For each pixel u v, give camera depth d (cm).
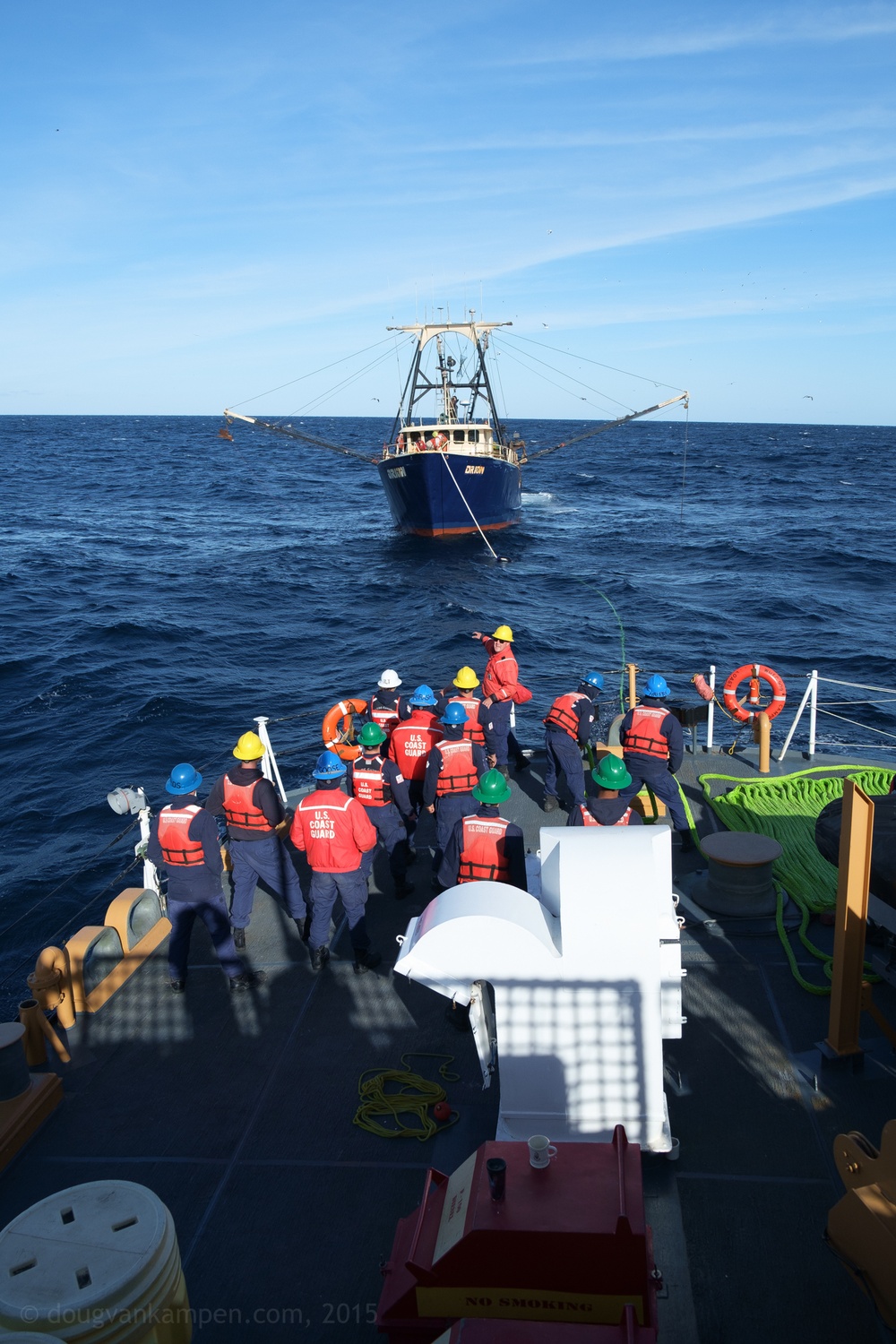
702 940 607
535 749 1009
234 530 4953
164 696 1980
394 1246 335
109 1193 304
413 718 755
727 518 5506
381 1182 421
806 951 589
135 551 4150
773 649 2470
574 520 5416
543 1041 404
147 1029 545
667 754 736
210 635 2608
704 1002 541
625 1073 402
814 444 15925
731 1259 370
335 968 603
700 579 3572
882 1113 447
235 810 604
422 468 4291
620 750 887
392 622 2848
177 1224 402
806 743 1670
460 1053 511
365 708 838
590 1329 285
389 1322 316
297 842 571
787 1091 463
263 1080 495
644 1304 296
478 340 4547
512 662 898
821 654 2402
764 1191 402
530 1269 300
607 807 545
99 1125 465
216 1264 380
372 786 671
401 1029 535
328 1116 465
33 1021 510
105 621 2708
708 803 833
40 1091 470
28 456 10875
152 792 1480
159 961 619
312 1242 389
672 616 2906
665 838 427
